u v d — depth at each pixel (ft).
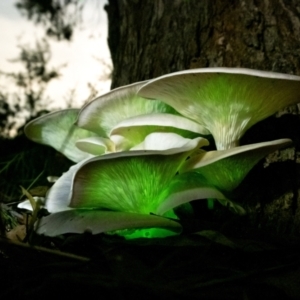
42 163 2.67
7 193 2.52
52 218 1.25
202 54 1.77
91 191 1.21
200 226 1.30
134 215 1.18
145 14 2.05
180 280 1.02
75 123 1.55
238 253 1.18
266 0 1.72
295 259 1.16
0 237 1.12
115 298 1.01
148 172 1.18
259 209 1.45
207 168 1.27
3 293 0.97
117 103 1.42
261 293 1.03
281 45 1.65
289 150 1.48
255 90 1.18
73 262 1.07
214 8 1.77
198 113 1.31
